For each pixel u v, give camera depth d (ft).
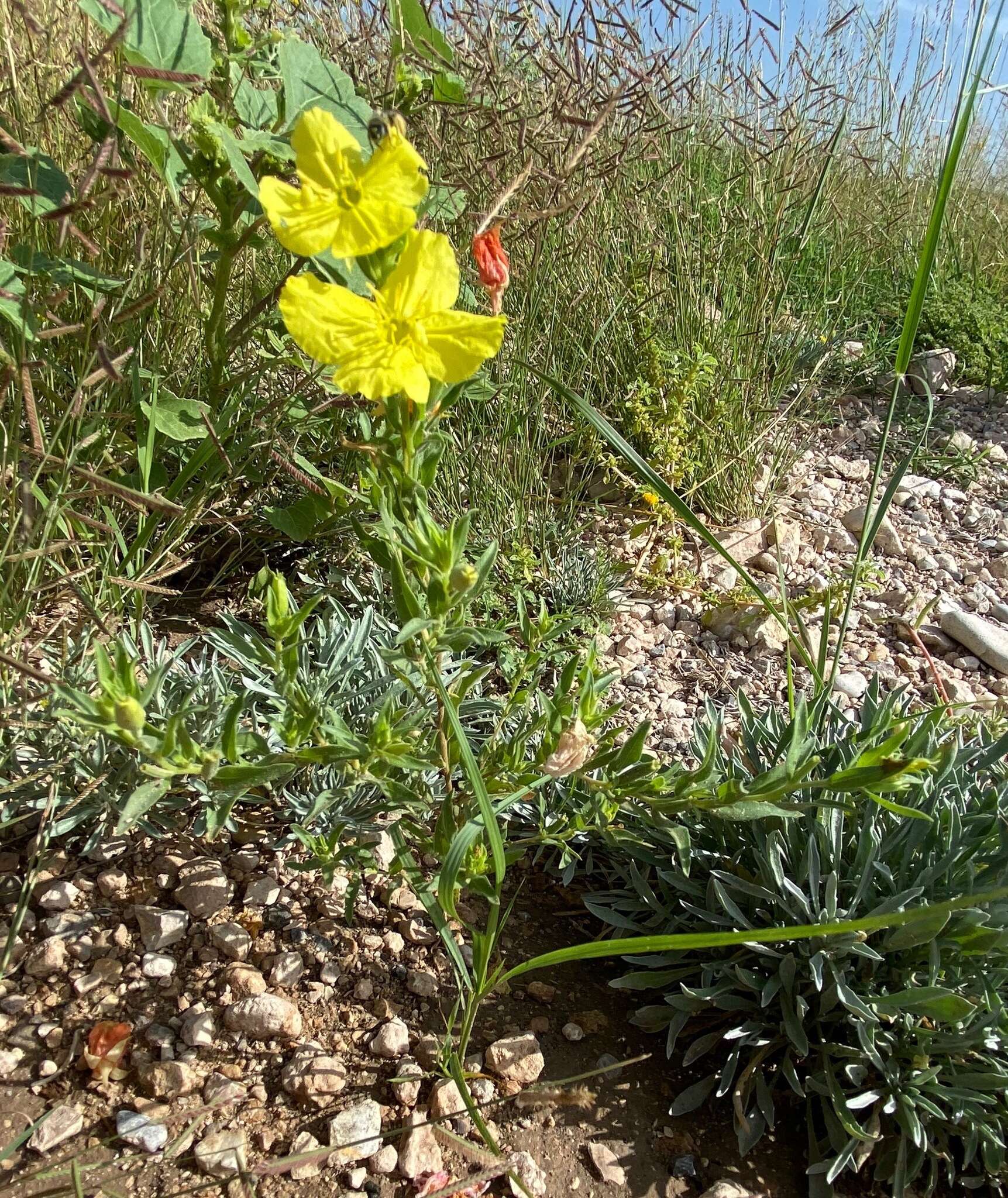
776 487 2.29
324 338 0.71
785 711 1.67
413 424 0.77
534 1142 1.01
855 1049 1.06
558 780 1.30
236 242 1.21
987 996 1.04
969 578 2.13
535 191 1.65
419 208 1.27
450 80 1.36
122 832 0.78
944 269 3.25
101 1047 0.99
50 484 1.22
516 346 1.75
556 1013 1.14
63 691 0.77
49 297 1.12
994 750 1.30
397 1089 1.01
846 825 1.25
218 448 1.27
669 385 2.03
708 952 1.18
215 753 0.82
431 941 1.16
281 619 0.88
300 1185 0.93
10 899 1.11
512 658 1.41
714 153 2.48
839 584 1.97
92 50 1.22
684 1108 1.05
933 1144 1.03
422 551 0.79
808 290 2.70
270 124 1.22
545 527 1.87
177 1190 0.91
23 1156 0.91
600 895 1.24
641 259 2.05
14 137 1.17
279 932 1.14
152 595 1.48
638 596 1.91
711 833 1.26
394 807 1.14
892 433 2.68
